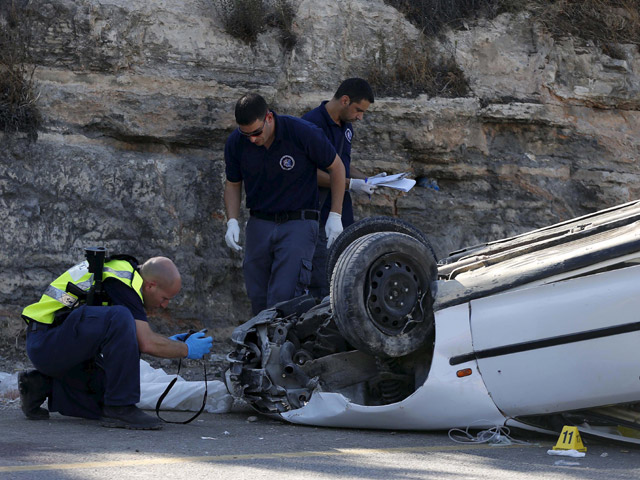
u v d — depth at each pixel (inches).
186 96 786.2
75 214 739.4
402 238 420.5
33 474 291.9
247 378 462.0
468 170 876.6
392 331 417.1
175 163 783.7
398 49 879.7
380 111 845.8
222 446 370.3
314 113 611.2
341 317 413.7
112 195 753.0
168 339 434.6
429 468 325.1
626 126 942.4
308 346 464.8
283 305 486.9
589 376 373.1
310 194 570.3
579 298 377.7
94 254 421.7
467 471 320.5
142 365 542.0
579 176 911.0
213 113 792.3
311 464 326.6
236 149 573.0
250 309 798.5
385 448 374.0
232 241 592.4
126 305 423.8
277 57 822.5
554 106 911.0
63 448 351.9
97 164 753.0
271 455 346.9
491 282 400.5
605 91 928.3
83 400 437.1
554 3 949.8
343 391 450.0
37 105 746.2
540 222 888.9
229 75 802.8
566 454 360.5
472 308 400.5
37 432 399.9
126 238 750.5
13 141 730.8
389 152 851.4
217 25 806.5
